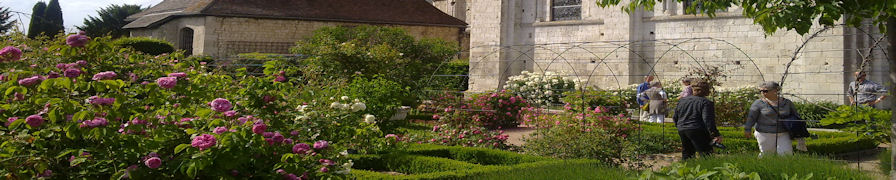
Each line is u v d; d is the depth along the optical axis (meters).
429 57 28.97
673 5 22.12
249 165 4.46
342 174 4.91
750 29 20.47
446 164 7.62
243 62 23.14
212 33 30.55
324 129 6.48
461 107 13.87
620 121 10.48
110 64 5.34
